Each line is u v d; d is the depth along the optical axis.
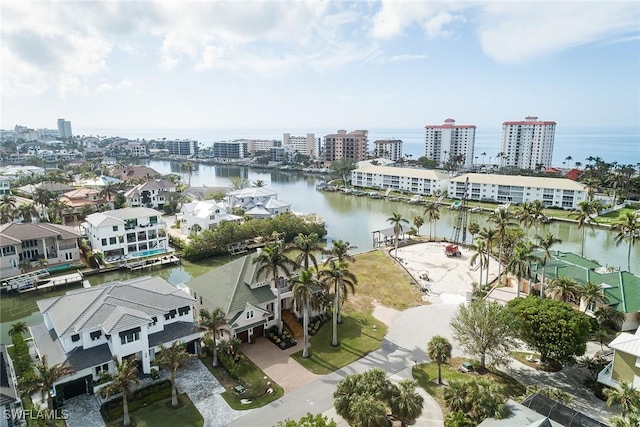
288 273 53.41
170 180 182.12
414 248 97.00
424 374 45.47
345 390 34.59
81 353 42.16
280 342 51.62
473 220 131.12
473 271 80.25
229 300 52.34
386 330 56.06
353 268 80.94
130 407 39.59
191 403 40.62
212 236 92.50
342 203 161.88
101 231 86.31
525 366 47.03
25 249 81.00
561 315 43.56
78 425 37.44
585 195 137.25
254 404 40.59
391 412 35.28
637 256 95.44
